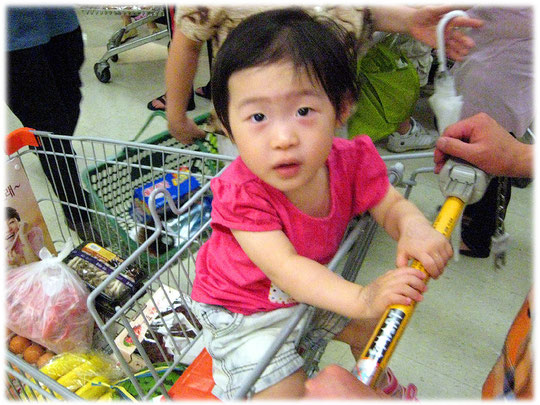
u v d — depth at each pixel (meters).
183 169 1.74
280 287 0.76
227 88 0.68
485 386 0.67
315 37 0.66
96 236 1.67
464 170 0.76
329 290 0.69
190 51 1.18
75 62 1.73
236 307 0.88
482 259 1.74
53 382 0.78
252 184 0.76
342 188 0.85
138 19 3.00
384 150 2.36
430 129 2.45
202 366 1.05
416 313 1.55
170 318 1.29
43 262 1.30
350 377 0.49
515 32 1.07
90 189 1.41
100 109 2.62
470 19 0.95
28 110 1.51
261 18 0.69
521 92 1.13
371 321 0.95
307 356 0.93
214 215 0.80
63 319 1.23
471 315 1.54
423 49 2.21
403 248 0.75
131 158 1.71
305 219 0.79
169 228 1.45
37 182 2.03
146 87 2.87
